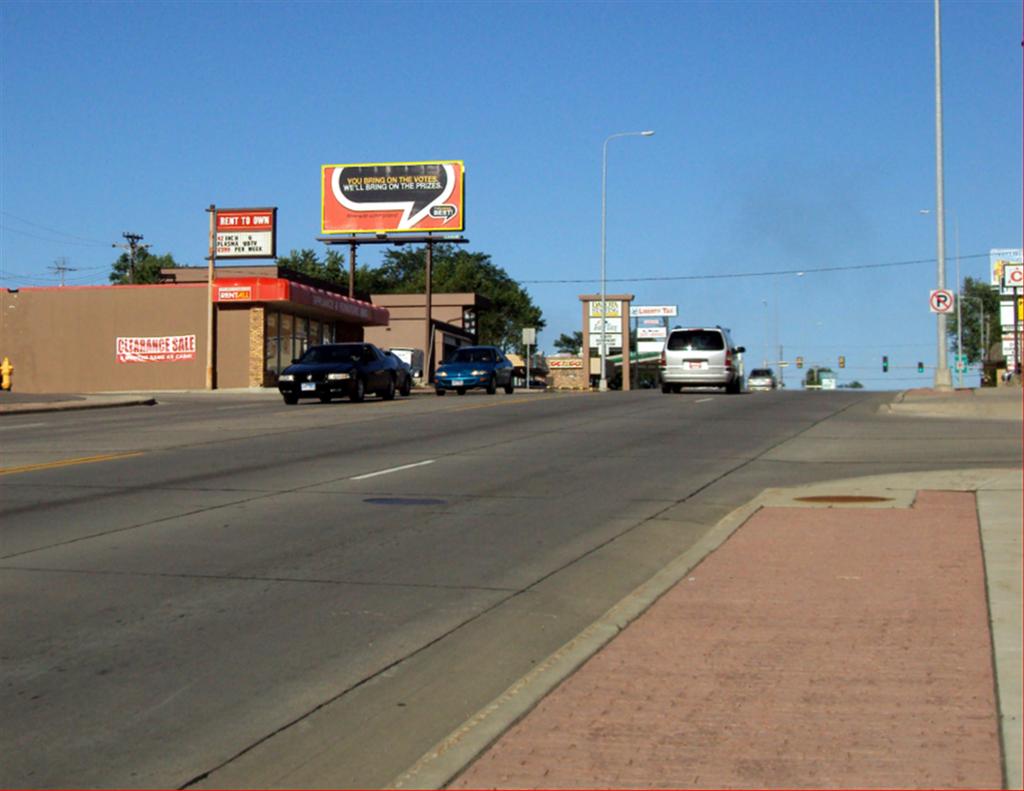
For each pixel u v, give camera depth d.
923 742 5.74
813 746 5.73
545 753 5.71
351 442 21.38
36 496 14.59
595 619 8.78
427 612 8.92
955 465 17.20
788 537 11.32
